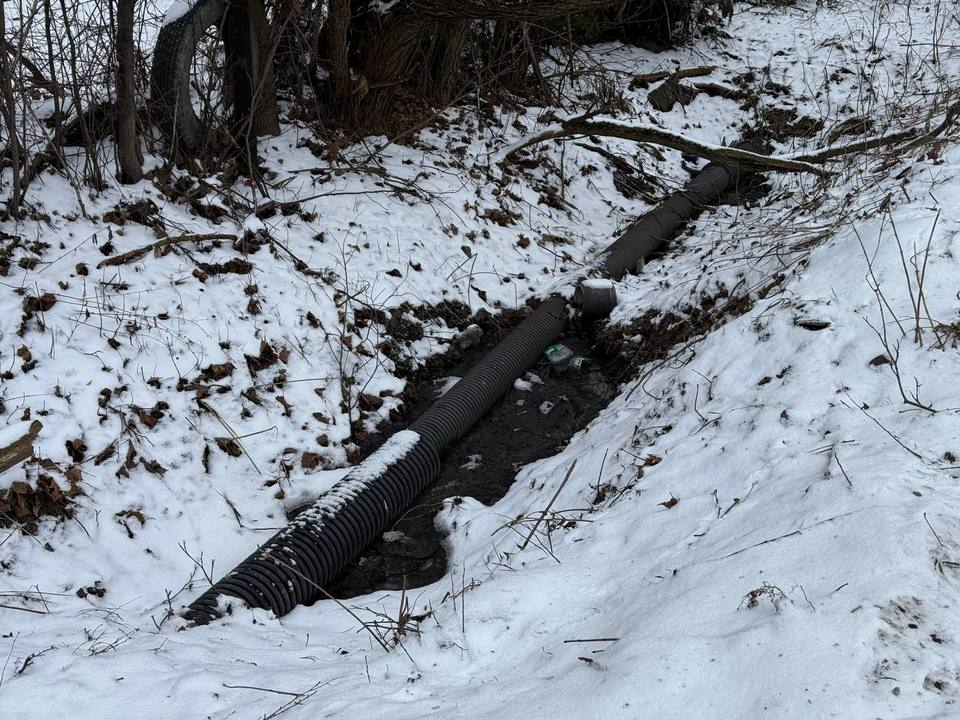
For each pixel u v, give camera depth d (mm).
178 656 3701
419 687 3299
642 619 3277
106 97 7305
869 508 3383
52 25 6770
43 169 6754
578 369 7078
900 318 4836
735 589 3227
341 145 8680
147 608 4488
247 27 7469
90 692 3387
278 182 7832
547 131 8844
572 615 3625
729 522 3869
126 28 6457
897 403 4250
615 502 4570
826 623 2834
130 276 6238
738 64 13070
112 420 5312
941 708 2504
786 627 2865
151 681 3469
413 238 7895
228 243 6973
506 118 10438
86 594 4496
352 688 3314
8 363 5289
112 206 6707
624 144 10656
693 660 2859
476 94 10242
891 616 2812
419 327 7207
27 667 3570
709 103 12070
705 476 4398
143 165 7223
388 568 5062
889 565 3025
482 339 7504
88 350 5578
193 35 7312
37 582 4438
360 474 5383
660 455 4797
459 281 7785
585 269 7988
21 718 3213
